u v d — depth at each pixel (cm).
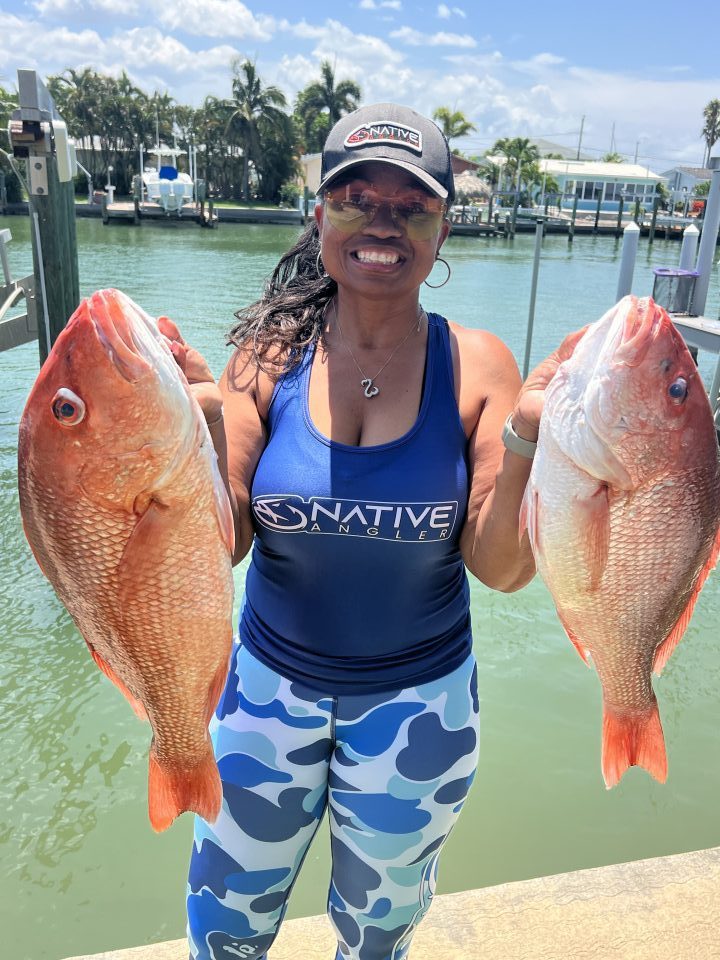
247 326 182
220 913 176
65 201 786
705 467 153
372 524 163
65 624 515
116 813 370
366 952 181
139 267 2380
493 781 398
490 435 170
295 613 170
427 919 244
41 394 129
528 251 3759
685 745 424
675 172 7700
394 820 170
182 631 145
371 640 168
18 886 329
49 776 389
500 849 359
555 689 469
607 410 147
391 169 161
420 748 168
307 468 165
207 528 142
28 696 444
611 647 166
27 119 723
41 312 770
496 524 163
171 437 131
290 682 170
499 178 6769
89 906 322
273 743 170
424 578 168
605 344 148
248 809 171
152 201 5291
